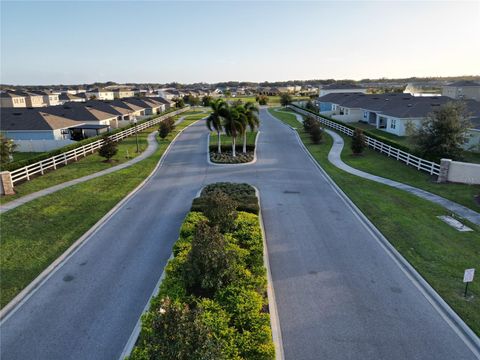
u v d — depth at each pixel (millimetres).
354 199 21781
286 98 97500
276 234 17125
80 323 10961
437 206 19984
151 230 17797
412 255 14594
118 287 12875
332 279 13164
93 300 12117
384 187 24188
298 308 11477
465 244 15367
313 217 19266
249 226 16016
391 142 32844
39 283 13172
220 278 11008
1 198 22250
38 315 11359
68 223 18547
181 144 42406
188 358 6957
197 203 19109
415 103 46250
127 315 11328
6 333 10570
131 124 50500
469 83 70188
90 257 15086
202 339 7262
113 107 58094
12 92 93312
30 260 14695
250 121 34969
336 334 10266
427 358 9367
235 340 8812
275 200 22188
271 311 11172
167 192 24234
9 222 18438
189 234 15062
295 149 38438
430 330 10383
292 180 26781
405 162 30203
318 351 9625
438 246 15234
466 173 23969
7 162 29375
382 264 14195
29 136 40156
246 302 10328
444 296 11805
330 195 23109
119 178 27344
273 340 9914
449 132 27125
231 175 28453
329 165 30969
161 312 7820
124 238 16906
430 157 27438
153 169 30516
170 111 77250
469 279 11359
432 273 13203
